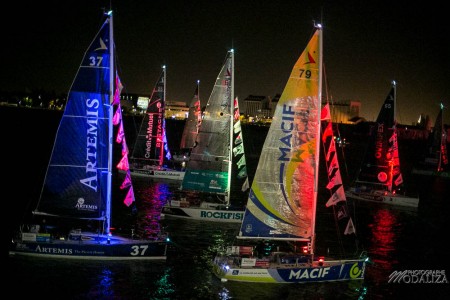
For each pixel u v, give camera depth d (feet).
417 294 90.68
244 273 85.15
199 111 255.09
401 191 247.50
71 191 90.74
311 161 86.99
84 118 89.86
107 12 89.25
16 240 89.66
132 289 82.17
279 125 86.63
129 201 114.42
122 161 114.52
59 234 93.15
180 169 227.81
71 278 84.02
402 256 119.14
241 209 134.00
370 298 85.92
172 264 95.61
